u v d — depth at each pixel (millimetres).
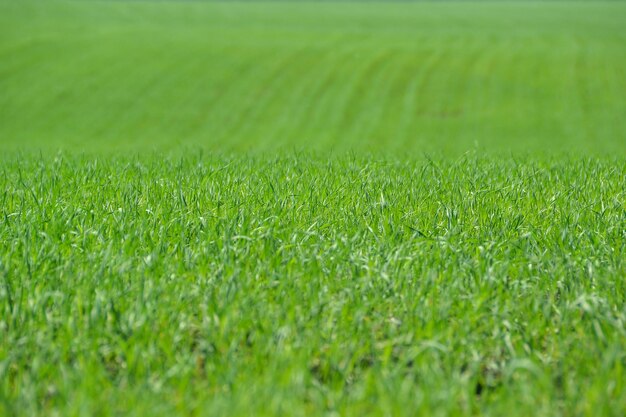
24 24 70062
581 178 11227
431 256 6875
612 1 109938
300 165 12977
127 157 16141
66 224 7879
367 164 12492
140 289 6031
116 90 51625
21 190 10320
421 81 54219
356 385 5094
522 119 46812
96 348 5395
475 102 50281
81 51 59438
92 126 45406
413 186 10312
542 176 11500
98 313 5695
